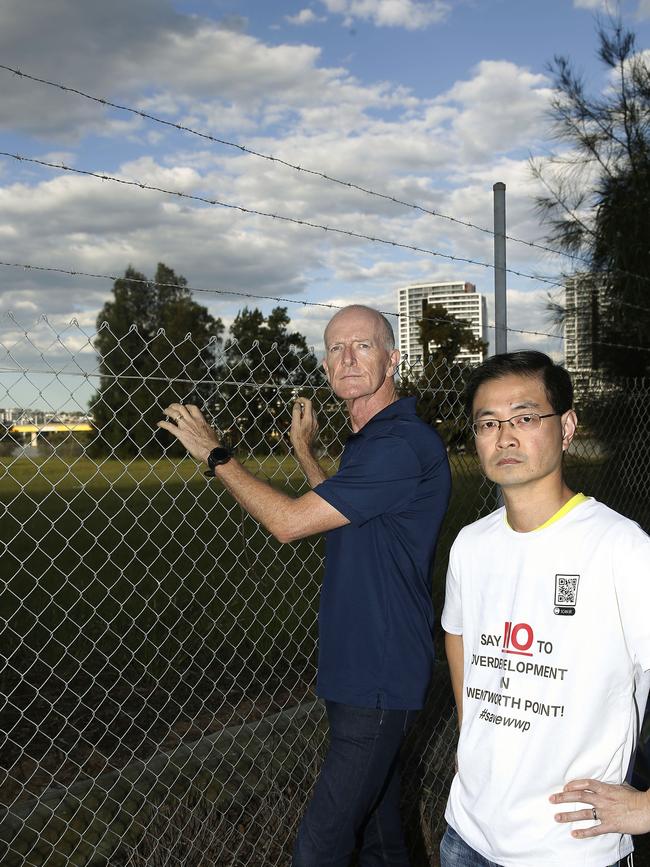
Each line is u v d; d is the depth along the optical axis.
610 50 8.34
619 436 5.41
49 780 3.23
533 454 1.58
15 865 2.56
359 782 2.19
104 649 5.16
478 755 1.58
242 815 3.05
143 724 3.92
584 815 1.43
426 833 3.13
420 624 2.26
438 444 2.29
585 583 1.50
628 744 1.49
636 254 7.83
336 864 2.20
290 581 7.12
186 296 51.94
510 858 1.49
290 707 4.22
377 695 2.18
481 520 1.75
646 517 5.38
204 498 13.84
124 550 9.20
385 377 2.48
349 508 2.15
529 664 1.54
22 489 2.68
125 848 2.75
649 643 1.43
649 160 8.26
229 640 5.38
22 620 5.89
